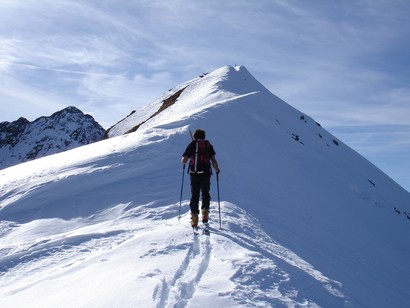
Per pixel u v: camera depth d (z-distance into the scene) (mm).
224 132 22531
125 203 12852
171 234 8945
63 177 14766
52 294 6277
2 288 7102
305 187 21344
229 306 5598
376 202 28641
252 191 16359
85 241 9148
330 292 7441
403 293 14273
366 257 16328
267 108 33594
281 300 6262
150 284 6062
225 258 7516
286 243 12000
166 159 16531
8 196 14125
